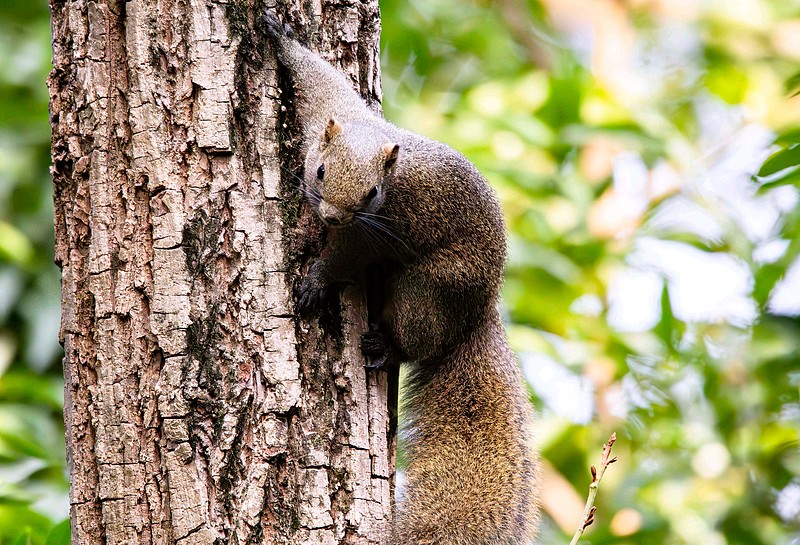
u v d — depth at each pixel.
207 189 7.86
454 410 10.28
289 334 7.89
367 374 8.38
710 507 12.92
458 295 10.32
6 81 14.73
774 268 12.63
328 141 9.12
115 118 7.95
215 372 7.61
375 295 10.25
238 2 8.22
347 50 9.30
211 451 7.48
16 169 14.03
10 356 13.30
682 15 17.16
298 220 8.47
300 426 7.77
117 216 7.84
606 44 16.41
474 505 9.69
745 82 16.89
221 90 7.98
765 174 9.70
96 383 7.70
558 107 15.17
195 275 7.71
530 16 18.38
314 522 7.60
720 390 13.57
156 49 7.96
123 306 7.69
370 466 8.08
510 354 10.73
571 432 13.53
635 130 14.84
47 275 13.82
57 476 12.15
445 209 10.14
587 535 12.67
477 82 16.83
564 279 14.06
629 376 14.35
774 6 17.36
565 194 14.39
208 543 7.32
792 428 13.19
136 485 7.48
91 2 8.07
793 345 12.81
